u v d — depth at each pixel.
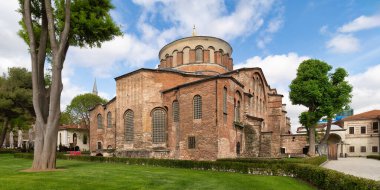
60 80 21.28
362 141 65.06
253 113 46.09
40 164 20.59
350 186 11.66
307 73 43.72
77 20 21.67
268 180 17.11
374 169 27.19
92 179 15.79
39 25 23.39
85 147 84.81
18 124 59.41
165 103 38.12
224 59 51.31
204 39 49.34
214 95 31.11
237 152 35.50
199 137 31.86
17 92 48.28
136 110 38.50
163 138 37.53
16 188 12.92
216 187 14.43
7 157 40.38
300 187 15.34
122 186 13.88
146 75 38.62
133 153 37.00
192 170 23.00
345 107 43.28
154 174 18.97
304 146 47.03
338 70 43.78
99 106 49.78
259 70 48.34
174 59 51.06
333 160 45.22
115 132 43.69
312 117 42.81
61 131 81.69
